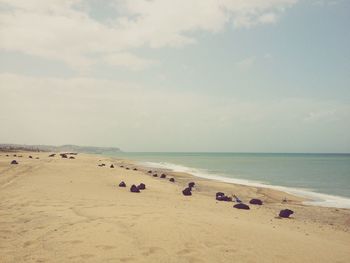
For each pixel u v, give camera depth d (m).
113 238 7.97
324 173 51.59
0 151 78.38
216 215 12.60
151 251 7.18
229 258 7.07
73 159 53.88
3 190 16.06
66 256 6.73
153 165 67.19
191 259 6.85
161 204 14.80
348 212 18.06
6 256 6.66
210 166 72.69
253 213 15.29
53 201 13.30
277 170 59.50
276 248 8.15
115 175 29.16
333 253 8.45
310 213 17.42
